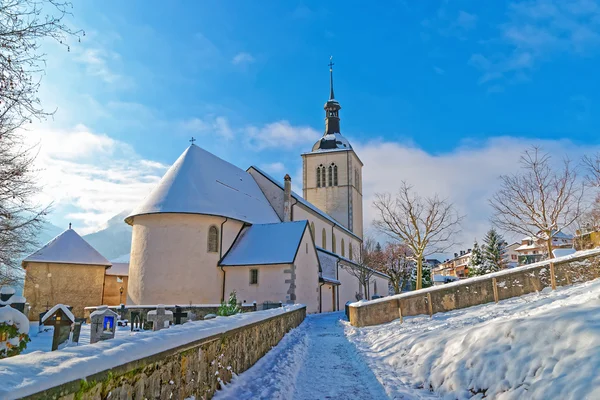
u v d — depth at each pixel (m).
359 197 72.69
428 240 35.31
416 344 11.13
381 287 68.25
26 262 33.56
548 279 17.66
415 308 19.28
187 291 30.88
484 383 7.20
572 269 17.44
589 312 7.17
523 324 7.70
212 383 7.19
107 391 4.09
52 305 34.00
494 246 70.81
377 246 72.69
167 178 34.50
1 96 9.52
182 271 31.09
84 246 36.38
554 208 30.44
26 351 12.79
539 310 12.14
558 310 7.92
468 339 8.81
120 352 4.36
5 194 11.98
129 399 4.51
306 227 35.28
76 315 34.50
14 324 9.63
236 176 42.00
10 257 15.37
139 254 32.00
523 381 6.47
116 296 41.31
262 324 11.88
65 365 3.55
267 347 12.62
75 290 34.94
